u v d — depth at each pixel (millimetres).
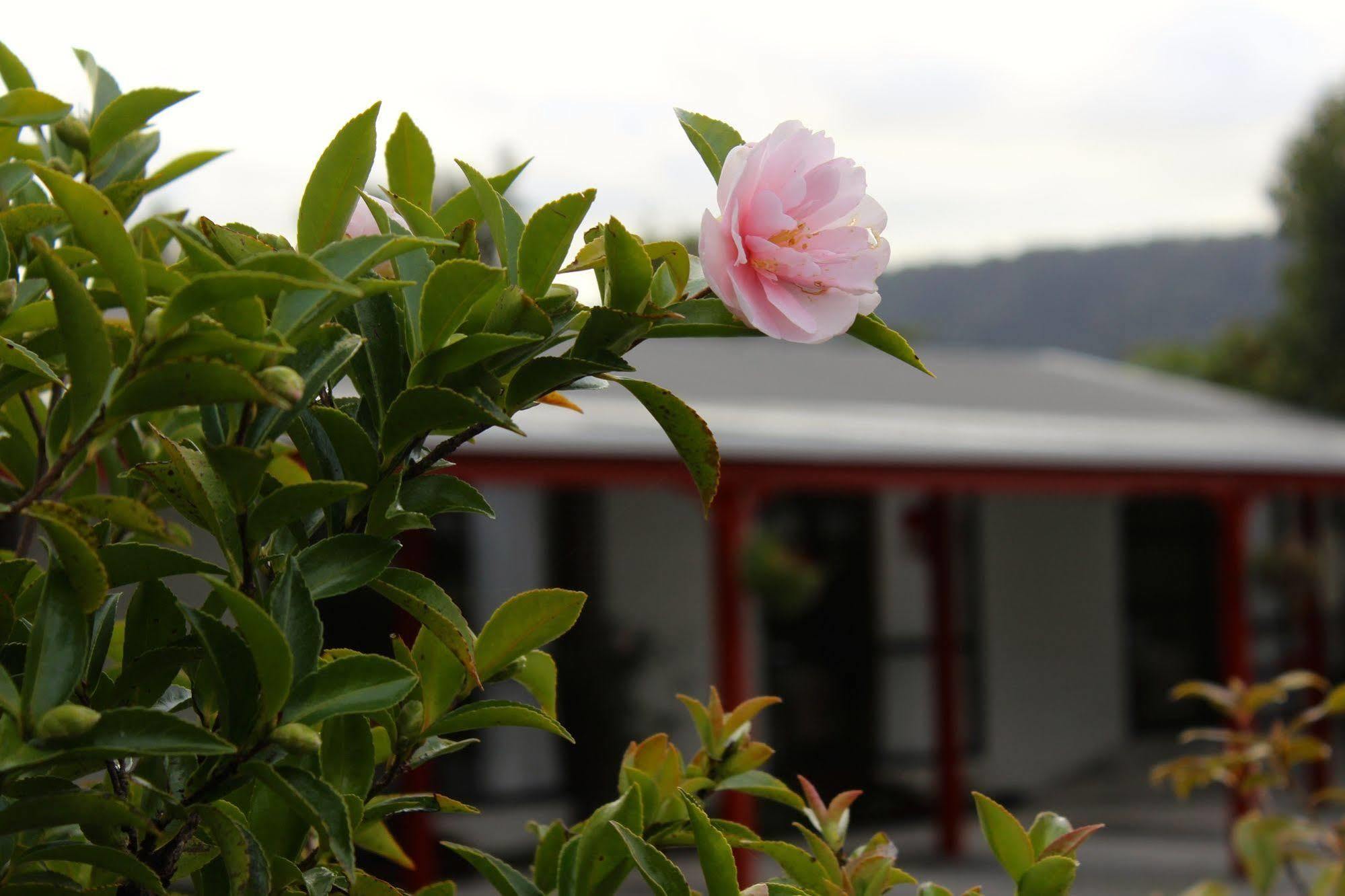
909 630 13328
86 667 1231
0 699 1048
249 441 1140
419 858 9133
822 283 1175
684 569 12023
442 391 1159
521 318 1216
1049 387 15438
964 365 16562
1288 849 3219
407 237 1127
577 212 1203
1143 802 13320
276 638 1056
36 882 1338
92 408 1078
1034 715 13914
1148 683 14711
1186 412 15039
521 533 11023
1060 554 14234
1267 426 14898
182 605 1130
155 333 1044
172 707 1420
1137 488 11070
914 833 12188
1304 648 14180
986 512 13867
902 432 10586
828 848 1529
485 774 10625
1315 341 27266
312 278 1050
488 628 1391
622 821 1373
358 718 1336
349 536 1208
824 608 12984
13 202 1596
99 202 1024
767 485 9461
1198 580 14992
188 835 1226
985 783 13516
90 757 1047
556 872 1469
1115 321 69938
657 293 1281
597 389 1299
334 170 1232
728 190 1176
